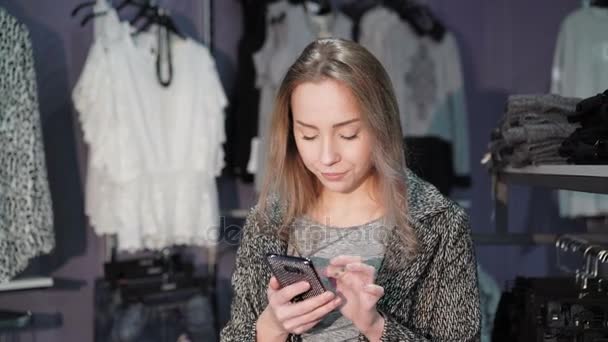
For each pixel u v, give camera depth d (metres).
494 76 3.44
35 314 3.06
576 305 1.50
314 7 3.01
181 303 2.71
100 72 2.71
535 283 1.66
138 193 2.73
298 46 2.96
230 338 1.26
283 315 1.08
